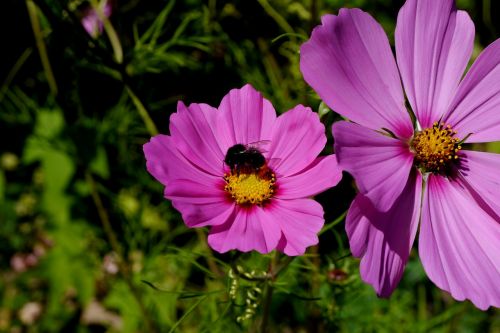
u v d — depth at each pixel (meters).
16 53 0.50
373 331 0.43
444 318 0.45
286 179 0.28
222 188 0.28
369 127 0.26
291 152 0.28
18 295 0.59
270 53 0.45
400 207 0.27
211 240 0.26
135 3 0.42
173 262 0.42
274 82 0.44
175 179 0.27
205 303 0.43
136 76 0.44
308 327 0.42
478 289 0.26
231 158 0.28
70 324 0.58
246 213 0.28
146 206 0.48
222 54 0.47
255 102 0.29
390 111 0.27
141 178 0.49
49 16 0.34
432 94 0.28
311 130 0.27
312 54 0.25
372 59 0.26
